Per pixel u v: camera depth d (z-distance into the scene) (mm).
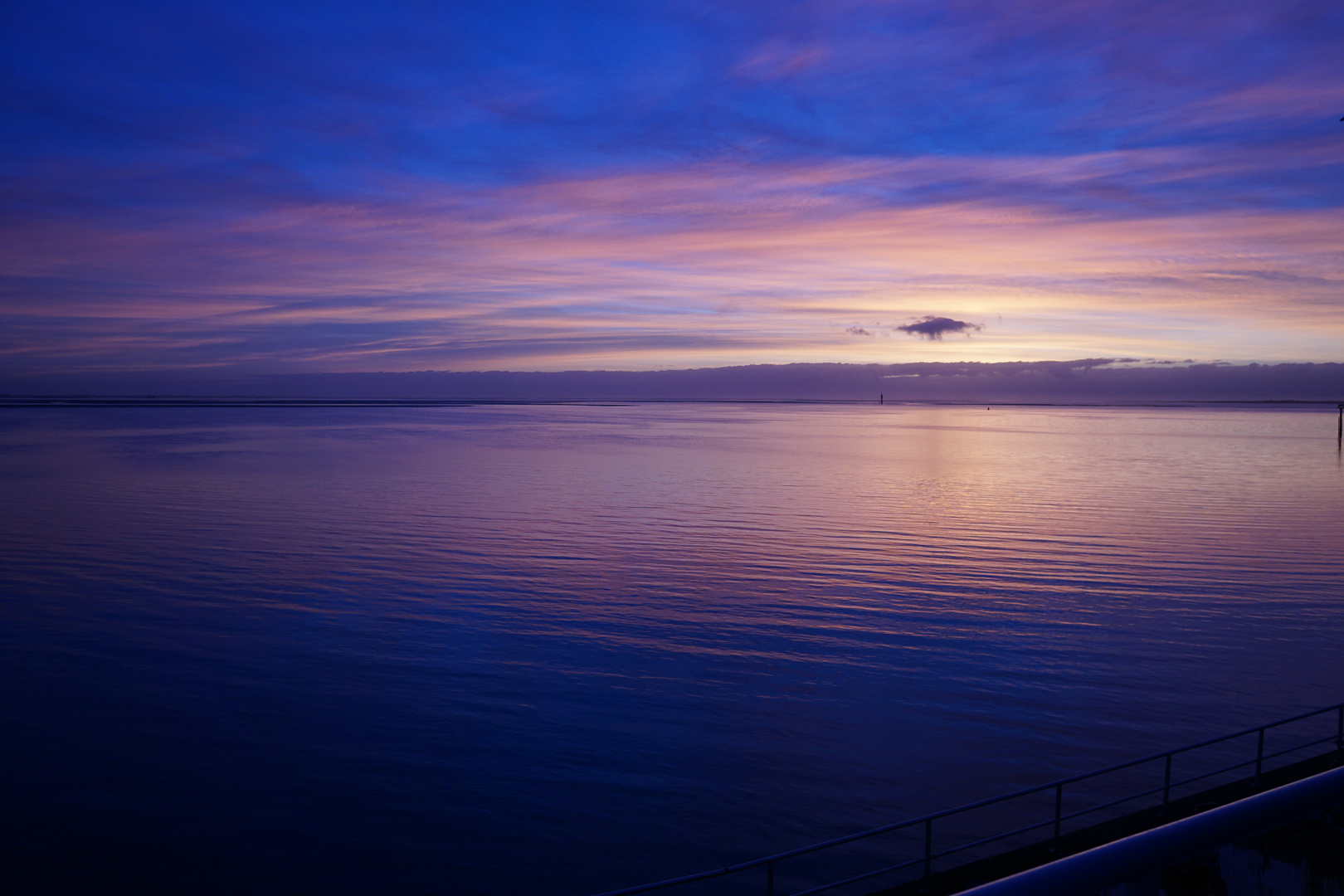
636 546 38281
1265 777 10945
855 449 108188
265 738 17578
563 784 15875
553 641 24000
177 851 13594
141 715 18625
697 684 20781
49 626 25000
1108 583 31406
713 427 181000
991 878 9922
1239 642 24203
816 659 22719
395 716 18766
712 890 12992
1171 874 3303
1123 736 18125
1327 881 3398
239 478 66188
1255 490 61000
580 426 179000
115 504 50562
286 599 28328
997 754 17234
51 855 13422
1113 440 137000
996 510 50469
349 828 14344
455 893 12758
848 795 15648
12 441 112062
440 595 29094
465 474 70875
